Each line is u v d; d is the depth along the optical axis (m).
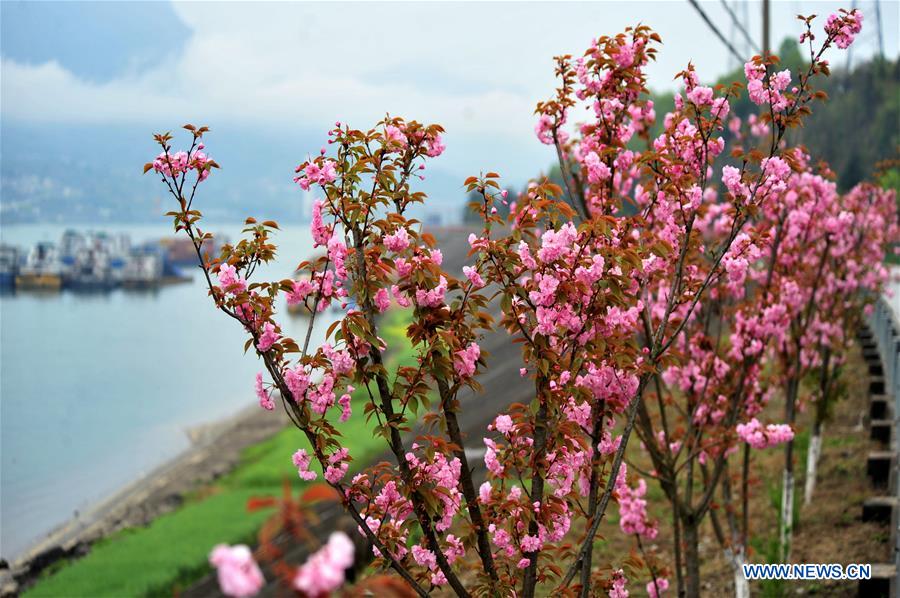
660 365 5.05
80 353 53.81
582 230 4.52
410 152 4.47
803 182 8.20
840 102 44.97
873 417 12.50
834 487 11.03
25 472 25.61
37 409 36.81
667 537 10.39
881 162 12.80
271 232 4.27
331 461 4.28
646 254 4.91
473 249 4.49
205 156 4.20
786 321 7.27
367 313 4.32
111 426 33.25
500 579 4.59
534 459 4.50
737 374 7.78
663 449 7.45
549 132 5.85
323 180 4.23
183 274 101.56
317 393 4.27
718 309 7.61
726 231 7.59
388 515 4.88
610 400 4.89
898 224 14.98
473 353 4.40
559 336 4.71
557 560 9.56
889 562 8.80
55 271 92.31
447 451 4.26
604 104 5.74
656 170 5.32
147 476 24.11
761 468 12.06
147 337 61.81
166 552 13.41
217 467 22.78
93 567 13.33
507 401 19.55
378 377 4.34
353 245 4.41
